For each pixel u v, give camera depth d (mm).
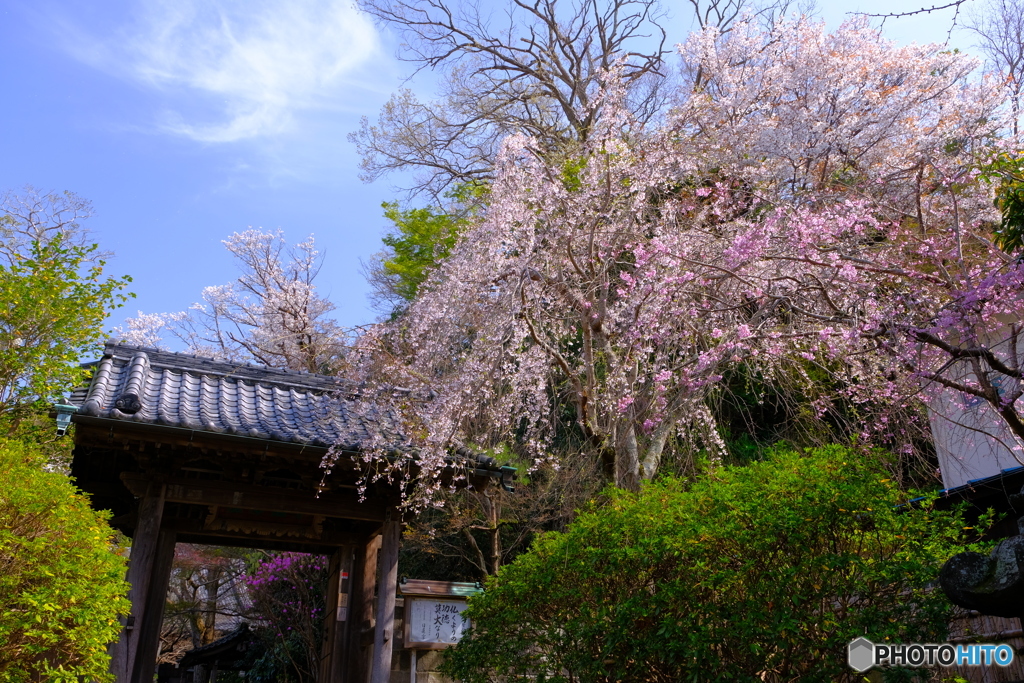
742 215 8750
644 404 7852
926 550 4004
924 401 6129
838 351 6719
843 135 8578
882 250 7156
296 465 6457
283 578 14133
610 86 9125
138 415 5727
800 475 4262
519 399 7852
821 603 3893
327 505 6730
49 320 7508
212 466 6410
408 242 16969
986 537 5414
